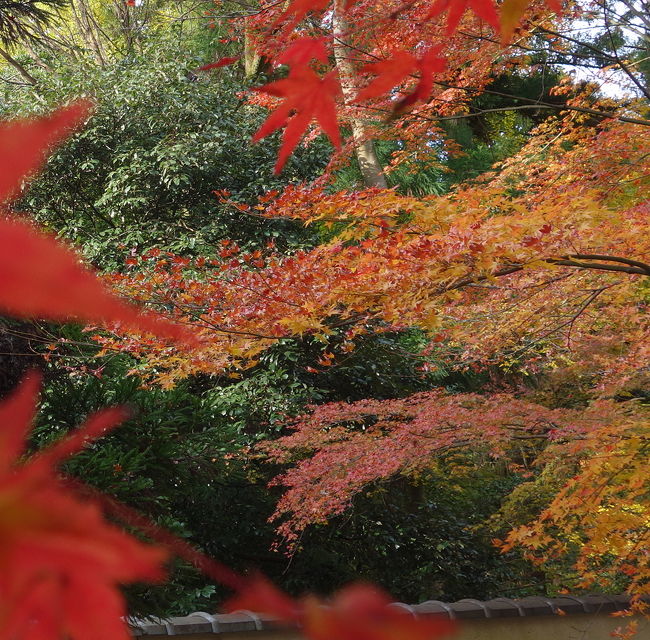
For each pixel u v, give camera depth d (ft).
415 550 28.66
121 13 43.39
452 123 42.39
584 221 11.84
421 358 27.66
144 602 13.69
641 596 17.75
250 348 13.42
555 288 17.47
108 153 31.58
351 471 19.62
